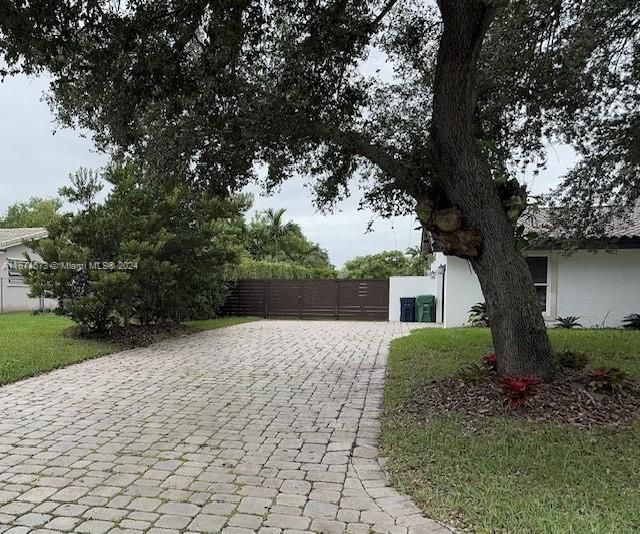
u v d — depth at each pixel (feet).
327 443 15.81
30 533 10.21
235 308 66.39
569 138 25.54
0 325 45.60
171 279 39.50
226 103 18.15
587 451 13.91
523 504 10.98
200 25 14.70
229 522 10.68
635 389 18.74
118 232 36.58
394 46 23.29
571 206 29.76
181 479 12.99
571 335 35.73
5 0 12.25
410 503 11.55
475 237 19.45
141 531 10.29
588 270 44.88
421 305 59.52
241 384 24.27
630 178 26.96
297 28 16.94
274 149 22.36
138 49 14.70
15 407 19.90
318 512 11.14
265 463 14.12
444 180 19.75
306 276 80.84
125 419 18.40
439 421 16.87
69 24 13.30
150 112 20.33
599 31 21.42
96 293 35.42
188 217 41.65
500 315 19.61
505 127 24.70
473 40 17.89
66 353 30.71
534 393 17.46
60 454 14.79
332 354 33.45
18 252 70.08
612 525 9.97
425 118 24.40
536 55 21.97
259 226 104.99
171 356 32.30
